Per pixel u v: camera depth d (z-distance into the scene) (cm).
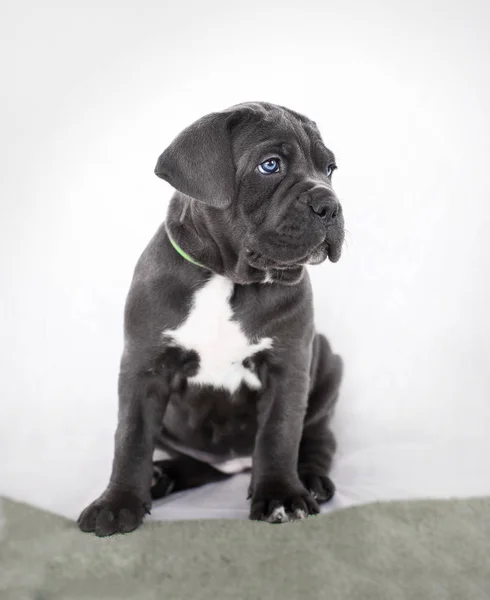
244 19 127
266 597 74
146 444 91
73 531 86
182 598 74
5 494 98
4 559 80
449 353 122
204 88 127
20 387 120
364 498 95
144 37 126
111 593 75
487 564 78
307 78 128
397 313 123
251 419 97
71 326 122
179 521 87
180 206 92
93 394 120
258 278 89
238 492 99
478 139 127
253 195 87
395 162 127
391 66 128
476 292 124
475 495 94
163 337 91
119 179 125
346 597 73
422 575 76
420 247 125
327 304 123
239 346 91
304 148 90
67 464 107
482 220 125
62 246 124
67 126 125
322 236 85
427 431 114
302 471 98
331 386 105
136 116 126
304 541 82
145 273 92
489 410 117
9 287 123
